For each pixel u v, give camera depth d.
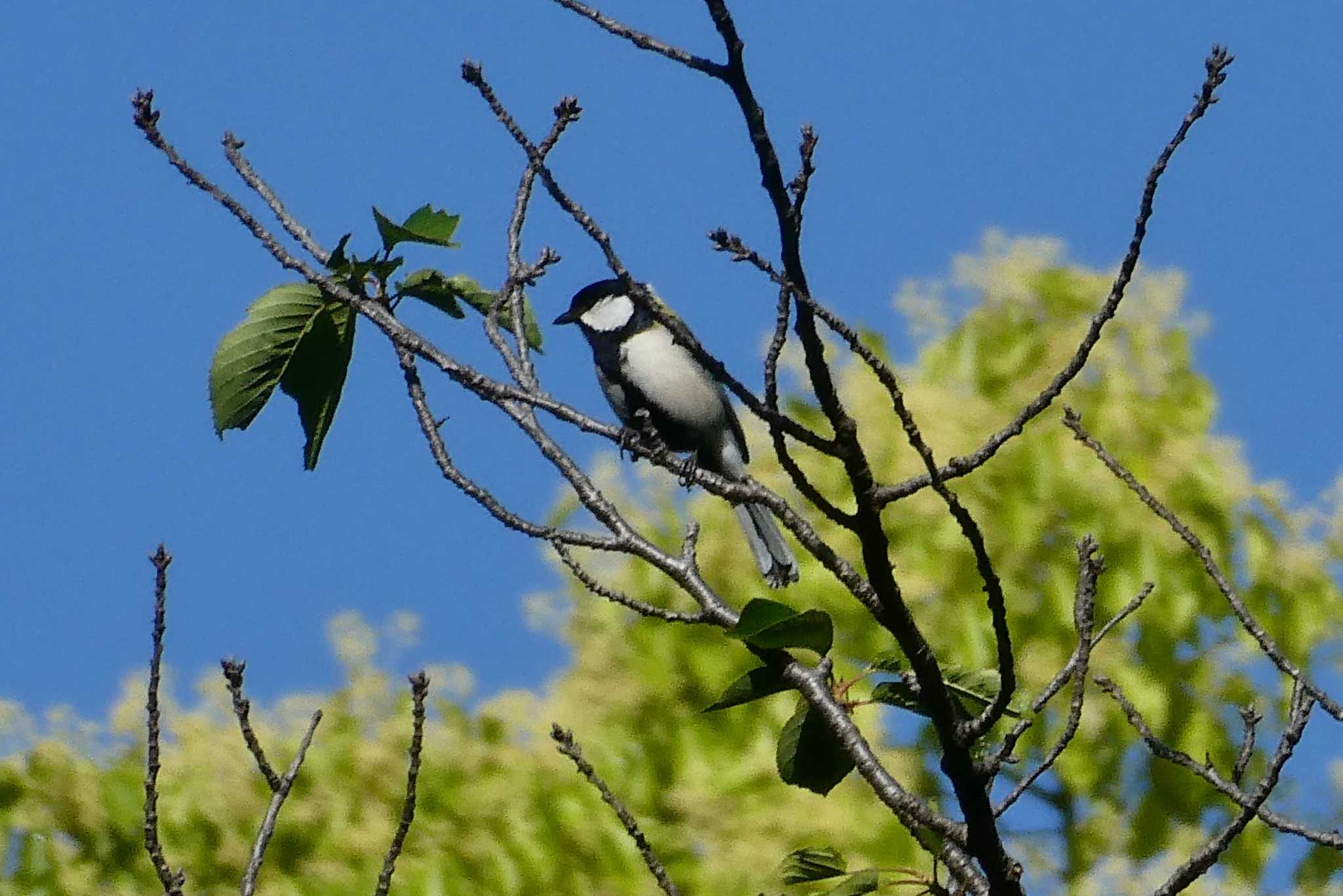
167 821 11.30
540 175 5.32
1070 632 12.50
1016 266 13.80
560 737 6.06
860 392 13.08
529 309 7.53
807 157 5.07
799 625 5.77
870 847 11.24
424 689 5.77
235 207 6.96
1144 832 12.42
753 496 5.89
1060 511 12.74
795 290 5.14
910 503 12.71
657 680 12.12
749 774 11.79
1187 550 12.76
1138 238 5.33
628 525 6.74
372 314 6.82
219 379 6.93
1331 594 12.89
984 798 5.61
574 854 11.52
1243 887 12.32
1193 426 13.22
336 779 11.51
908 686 5.98
